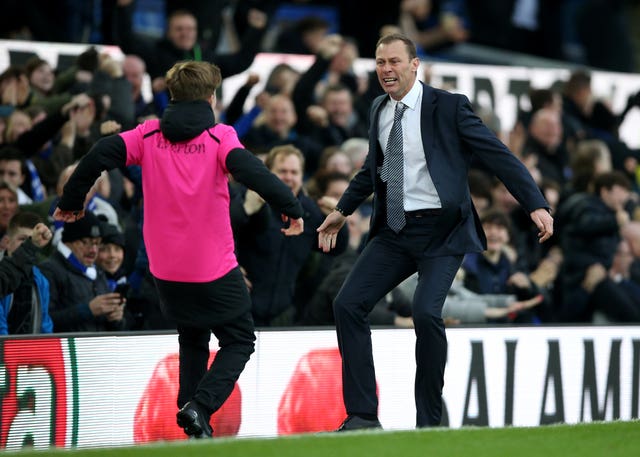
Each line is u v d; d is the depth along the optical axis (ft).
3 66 94.27
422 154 59.82
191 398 59.62
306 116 100.32
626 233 103.09
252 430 73.51
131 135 57.93
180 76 57.72
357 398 59.77
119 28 93.61
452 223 59.98
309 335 75.87
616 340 85.51
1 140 85.30
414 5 139.95
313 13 141.38
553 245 102.58
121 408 68.95
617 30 161.48
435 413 59.41
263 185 56.39
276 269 79.92
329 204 80.79
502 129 114.21
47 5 117.91
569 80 117.80
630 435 54.65
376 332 77.05
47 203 79.25
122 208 85.51
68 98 87.66
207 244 57.52
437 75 112.68
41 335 66.18
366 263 60.95
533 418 82.38
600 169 105.40
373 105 62.03
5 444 64.64
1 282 69.21
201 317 58.85
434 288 59.11
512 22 161.68
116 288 77.51
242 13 115.96
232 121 95.66
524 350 81.97
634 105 120.98
